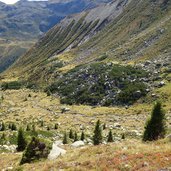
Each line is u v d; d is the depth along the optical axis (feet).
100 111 397.39
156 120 124.88
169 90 386.11
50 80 652.07
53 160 107.86
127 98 410.11
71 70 615.16
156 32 639.76
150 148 95.04
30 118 379.96
